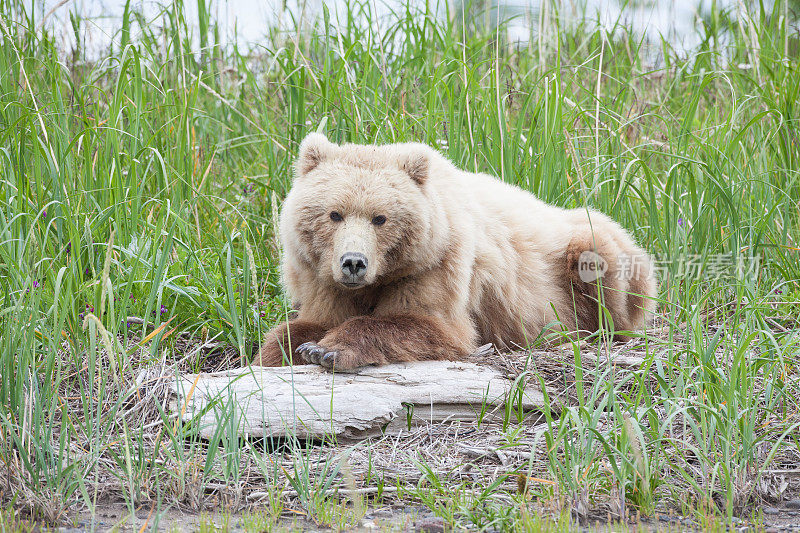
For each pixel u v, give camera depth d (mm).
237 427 7285
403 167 9195
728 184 11992
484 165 12852
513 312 10141
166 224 11508
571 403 8672
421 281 9328
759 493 7164
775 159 13078
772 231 12203
